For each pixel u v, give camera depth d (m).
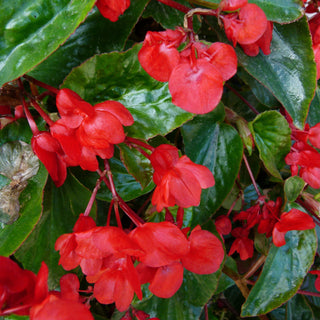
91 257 0.38
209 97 0.38
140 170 0.45
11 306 0.35
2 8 0.38
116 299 0.39
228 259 0.58
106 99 0.45
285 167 0.56
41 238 0.45
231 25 0.41
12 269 0.35
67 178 0.47
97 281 0.39
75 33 0.47
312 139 0.50
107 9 0.42
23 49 0.38
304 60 0.47
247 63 0.47
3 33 0.38
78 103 0.38
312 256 0.52
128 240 0.38
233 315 0.71
